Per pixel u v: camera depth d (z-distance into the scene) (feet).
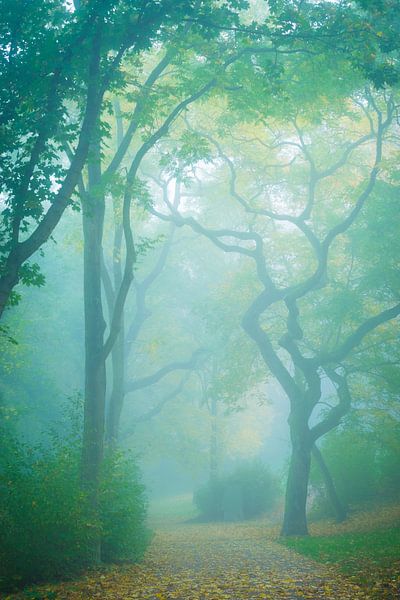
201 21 40.68
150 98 48.47
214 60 47.52
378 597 25.76
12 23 36.83
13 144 37.96
